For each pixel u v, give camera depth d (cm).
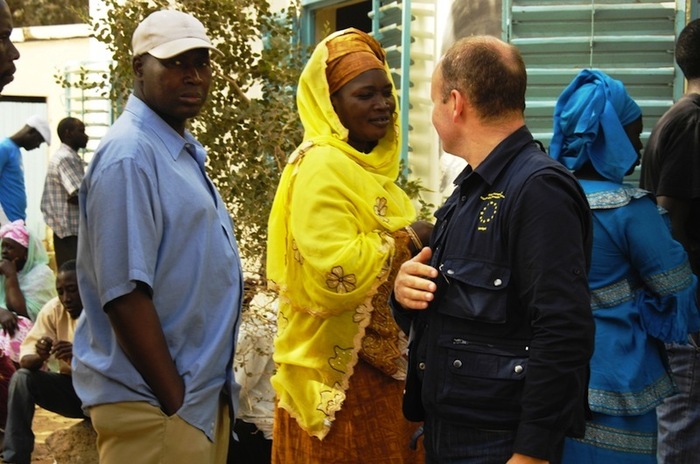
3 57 346
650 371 349
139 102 342
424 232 387
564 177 282
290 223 381
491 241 285
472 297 286
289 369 389
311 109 395
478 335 287
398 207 394
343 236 368
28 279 703
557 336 269
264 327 505
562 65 554
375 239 376
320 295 368
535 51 556
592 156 356
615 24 548
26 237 703
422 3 639
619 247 348
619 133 353
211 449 339
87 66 1134
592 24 548
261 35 616
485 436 286
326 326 376
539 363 271
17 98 1385
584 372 277
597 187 354
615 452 342
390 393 384
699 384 439
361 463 381
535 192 278
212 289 336
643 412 343
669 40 538
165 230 328
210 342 333
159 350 320
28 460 553
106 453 331
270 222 400
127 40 593
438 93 304
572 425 278
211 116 570
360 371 380
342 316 375
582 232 285
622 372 343
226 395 348
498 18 572
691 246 439
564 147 365
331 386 377
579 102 357
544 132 557
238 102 582
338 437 379
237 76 591
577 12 549
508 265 282
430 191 578
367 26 788
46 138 973
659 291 346
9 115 1390
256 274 546
